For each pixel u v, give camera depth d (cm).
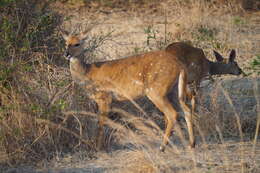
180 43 2920
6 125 2295
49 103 2395
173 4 4962
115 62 2539
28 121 2344
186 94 2589
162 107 2436
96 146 2405
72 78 2559
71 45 2516
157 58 2456
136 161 2222
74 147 2375
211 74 3138
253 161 2214
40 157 2297
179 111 2747
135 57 2527
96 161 2286
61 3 5238
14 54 2525
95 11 5156
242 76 3412
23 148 2289
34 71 2536
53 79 2550
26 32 2683
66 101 2386
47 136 2347
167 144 2453
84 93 2542
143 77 2459
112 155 2350
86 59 2933
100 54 3466
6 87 2403
